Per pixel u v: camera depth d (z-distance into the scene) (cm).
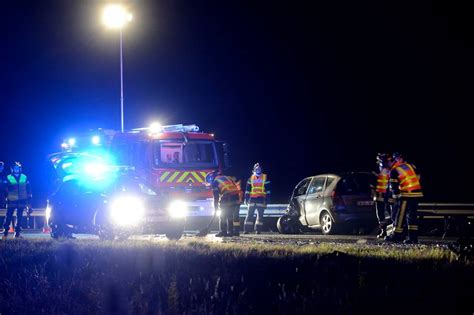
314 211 2506
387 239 1973
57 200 2155
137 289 1120
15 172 2380
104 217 2059
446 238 2208
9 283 1199
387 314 955
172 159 2595
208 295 1059
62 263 1349
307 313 964
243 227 3134
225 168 2658
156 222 2072
